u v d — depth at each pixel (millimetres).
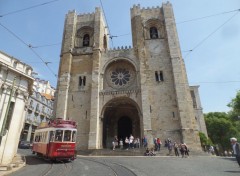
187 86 33625
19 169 14984
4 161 16656
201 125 52438
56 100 35500
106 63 37188
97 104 33219
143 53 35844
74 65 38438
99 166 15906
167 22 38125
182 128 29531
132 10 41125
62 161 19547
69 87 36594
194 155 25750
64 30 42344
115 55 37531
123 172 12953
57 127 19891
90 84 36094
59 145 19203
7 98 17688
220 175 10891
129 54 37000
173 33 36781
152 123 31375
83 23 42656
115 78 37000
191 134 29047
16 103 18641
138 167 14930
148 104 31641
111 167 15180
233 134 60125
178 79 32781
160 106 32312
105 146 36969
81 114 34094
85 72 37375
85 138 32312
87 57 38531
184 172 12219
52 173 12977
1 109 17000
